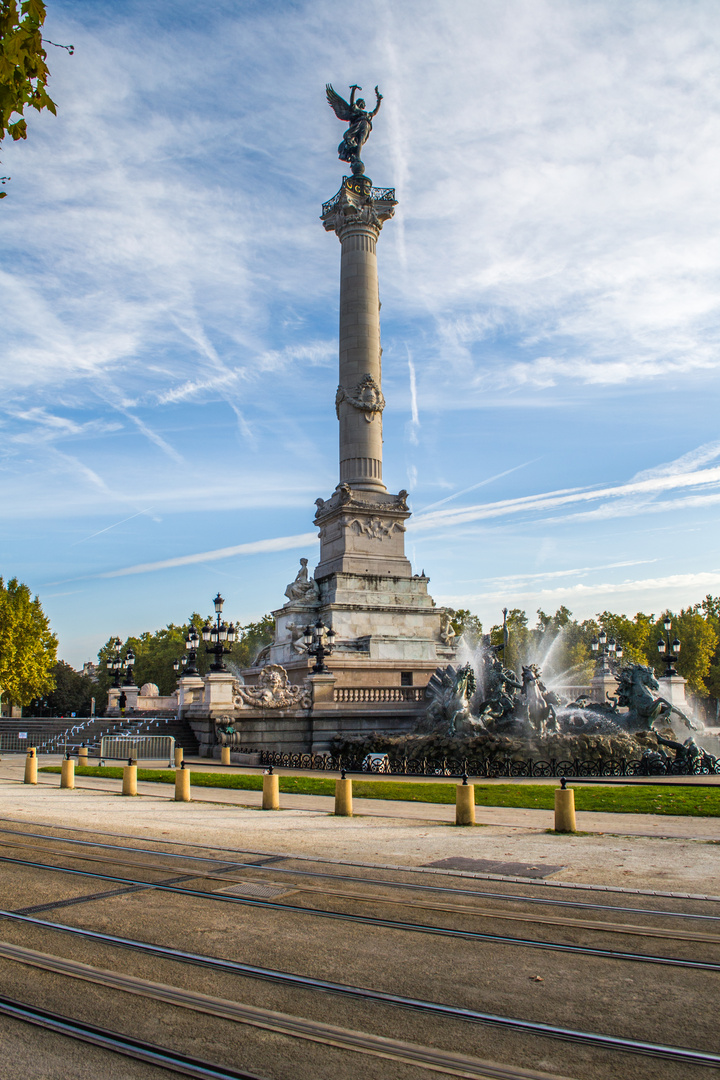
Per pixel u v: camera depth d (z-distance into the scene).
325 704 39.94
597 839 16.11
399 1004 7.69
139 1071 6.41
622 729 38.31
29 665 75.62
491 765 32.44
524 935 9.76
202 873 13.01
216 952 9.15
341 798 19.70
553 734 35.72
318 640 41.72
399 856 14.30
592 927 10.03
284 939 9.61
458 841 15.85
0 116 10.38
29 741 44.09
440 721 38.12
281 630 52.19
